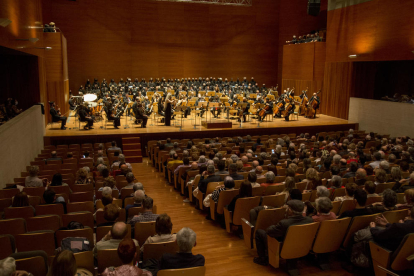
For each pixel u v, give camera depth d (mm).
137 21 28406
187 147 11500
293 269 5035
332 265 5320
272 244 4918
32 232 4703
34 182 7473
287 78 25234
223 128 16500
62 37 18438
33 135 12617
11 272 2939
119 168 9227
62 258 2639
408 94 19047
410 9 15680
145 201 5117
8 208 5555
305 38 24234
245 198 6016
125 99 20984
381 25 17281
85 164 9992
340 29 20156
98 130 15852
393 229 4289
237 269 5211
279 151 10438
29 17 14227
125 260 3002
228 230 6441
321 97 22391
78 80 27625
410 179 6258
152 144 14281
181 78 29922
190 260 3590
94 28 27406
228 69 30766
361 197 5059
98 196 6824
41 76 16250
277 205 6137
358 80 19625
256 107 17797
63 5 26484
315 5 18547
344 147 10914
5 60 15352
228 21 30188
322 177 7973
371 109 17906
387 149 10602
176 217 7656
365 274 5012
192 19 29547
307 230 4727
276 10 30750
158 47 29141
